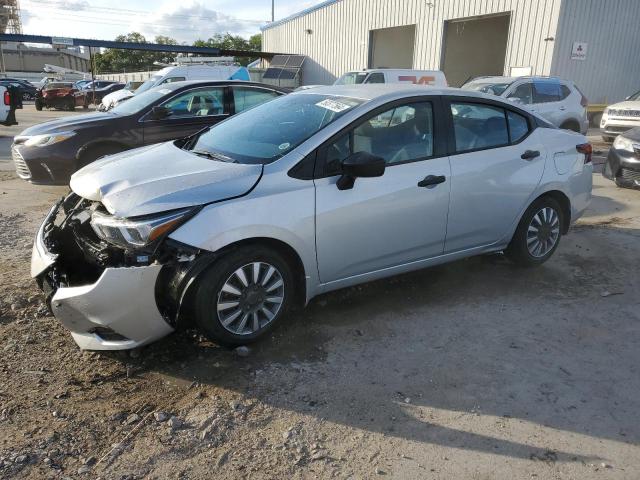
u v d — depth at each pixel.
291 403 3.02
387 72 16.28
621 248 5.71
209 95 8.27
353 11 27.52
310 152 3.60
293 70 31.33
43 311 3.99
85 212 3.65
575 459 2.64
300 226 3.48
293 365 3.39
